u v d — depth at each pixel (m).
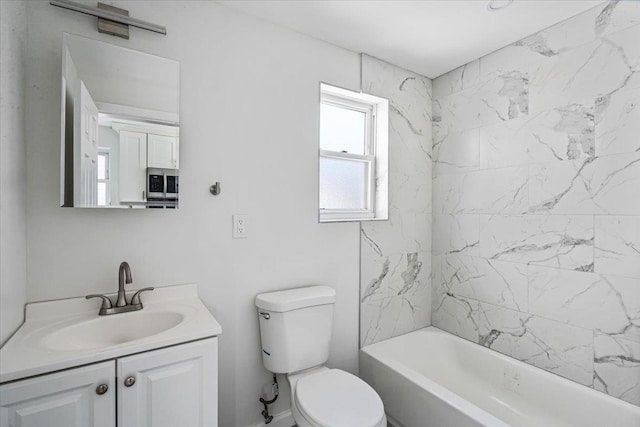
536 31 1.82
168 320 1.31
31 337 1.05
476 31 1.83
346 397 1.40
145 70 1.38
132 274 1.39
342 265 2.04
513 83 1.94
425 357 2.25
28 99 1.19
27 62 1.19
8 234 1.03
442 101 2.40
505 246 1.98
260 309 1.65
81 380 0.92
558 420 1.64
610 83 1.53
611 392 1.53
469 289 2.20
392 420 1.84
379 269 2.21
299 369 1.64
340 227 2.03
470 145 2.20
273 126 1.76
